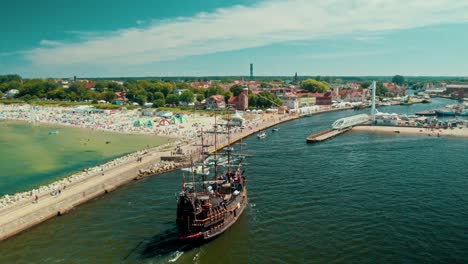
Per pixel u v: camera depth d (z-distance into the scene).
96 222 88.69
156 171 133.62
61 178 127.25
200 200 78.31
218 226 79.50
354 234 78.38
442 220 84.12
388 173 123.62
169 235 80.62
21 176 130.00
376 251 71.12
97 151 174.38
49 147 184.88
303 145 181.25
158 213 92.88
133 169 128.38
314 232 79.94
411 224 82.38
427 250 71.12
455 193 101.81
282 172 127.50
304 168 132.62
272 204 97.12
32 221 87.75
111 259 71.31
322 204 95.75
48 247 76.75
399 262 67.31
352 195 102.00
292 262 68.69
